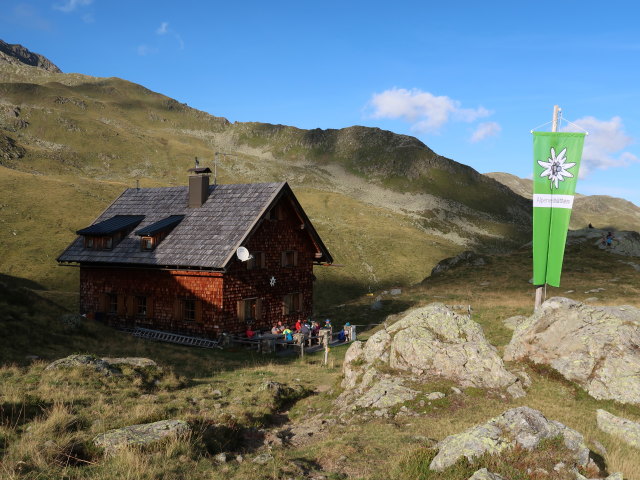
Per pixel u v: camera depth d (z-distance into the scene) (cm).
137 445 1015
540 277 1950
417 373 1689
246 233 3138
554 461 908
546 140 1906
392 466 989
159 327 3325
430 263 13525
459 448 947
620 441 1159
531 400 1493
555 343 1758
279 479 954
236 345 3094
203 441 1125
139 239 3512
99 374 1725
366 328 3706
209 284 3128
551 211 1925
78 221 10281
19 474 855
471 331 1834
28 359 1934
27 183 12038
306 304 3881
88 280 3656
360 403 1533
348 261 12456
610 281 4400
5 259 7944
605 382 1573
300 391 1895
